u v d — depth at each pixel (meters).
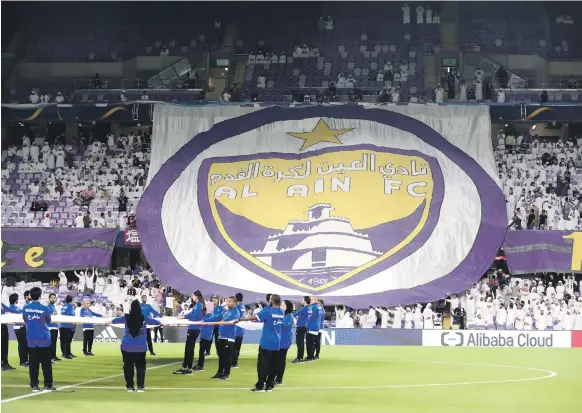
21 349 25.22
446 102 48.47
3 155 49.78
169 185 44.94
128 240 43.38
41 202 46.44
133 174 48.09
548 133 53.25
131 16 61.69
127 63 59.56
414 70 58.69
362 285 41.16
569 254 41.59
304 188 44.94
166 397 17.78
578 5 61.81
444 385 21.03
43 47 59.84
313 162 45.84
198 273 42.03
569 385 21.25
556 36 61.19
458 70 57.47
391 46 60.97
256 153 46.22
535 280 42.28
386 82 56.28
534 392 19.66
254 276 41.84
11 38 58.97
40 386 19.91
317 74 58.84
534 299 40.62
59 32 60.44
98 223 45.00
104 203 46.59
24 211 46.16
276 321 19.08
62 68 59.09
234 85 53.31
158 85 57.75
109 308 39.91
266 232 43.47
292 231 43.47
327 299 40.59
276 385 20.45
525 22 61.91
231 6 63.50
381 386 20.66
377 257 42.25
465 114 46.41
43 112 48.12
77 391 18.73
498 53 58.94
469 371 24.97
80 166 48.97
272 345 19.00
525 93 52.41
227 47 61.84
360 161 45.62
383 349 35.06
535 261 41.69
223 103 47.81
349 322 40.31
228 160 45.94
